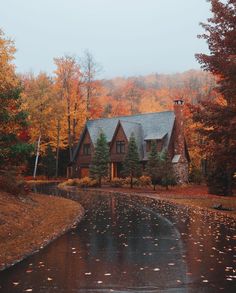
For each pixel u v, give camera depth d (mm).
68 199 28141
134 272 9047
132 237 13797
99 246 12156
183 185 46562
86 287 7867
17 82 27312
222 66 18953
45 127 60125
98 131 58000
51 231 14859
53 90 60188
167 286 7930
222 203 26938
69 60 62000
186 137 56625
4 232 13359
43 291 7605
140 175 45781
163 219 18812
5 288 7789
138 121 56438
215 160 21391
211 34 20016
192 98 69625
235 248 11836
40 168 65812
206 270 9211
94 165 47312
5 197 19625
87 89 65062
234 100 19547
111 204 26312
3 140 21562
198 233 14680
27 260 10234
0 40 27094
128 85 93938
